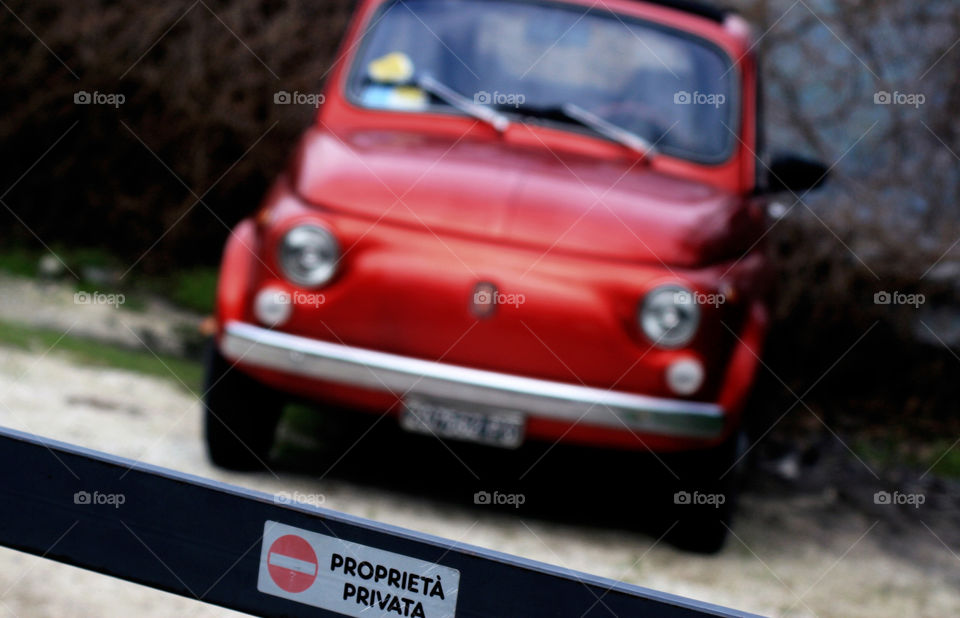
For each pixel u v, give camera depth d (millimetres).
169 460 3834
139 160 7879
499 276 3570
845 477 5754
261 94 7926
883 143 7773
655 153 4332
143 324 6445
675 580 3570
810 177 4723
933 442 6707
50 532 1815
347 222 3641
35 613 2387
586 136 4332
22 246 7621
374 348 3604
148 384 4926
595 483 4648
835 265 7398
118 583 2625
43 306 6340
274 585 1788
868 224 7402
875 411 7180
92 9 7676
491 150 4086
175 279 7707
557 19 4598
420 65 4504
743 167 4438
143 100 7812
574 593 1777
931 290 7422
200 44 7797
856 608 3643
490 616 1769
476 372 3562
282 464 4098
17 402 4168
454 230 3639
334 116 4438
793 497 5168
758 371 3891
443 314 3570
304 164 3924
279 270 3646
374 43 4586
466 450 4805
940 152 7719
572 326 3564
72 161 7805
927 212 7672
